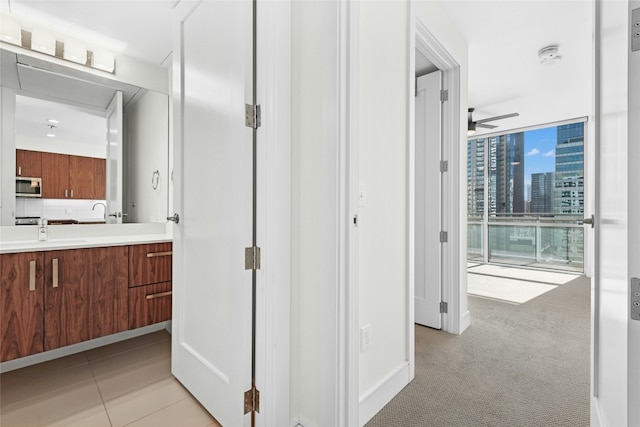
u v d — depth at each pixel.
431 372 1.88
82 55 2.38
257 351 1.29
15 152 2.16
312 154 1.31
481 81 3.44
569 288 3.97
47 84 2.29
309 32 1.33
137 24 2.20
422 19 1.94
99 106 2.51
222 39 1.39
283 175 1.31
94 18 2.14
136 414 1.51
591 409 1.25
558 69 3.16
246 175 1.27
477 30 2.48
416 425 1.42
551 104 4.14
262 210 1.27
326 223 1.25
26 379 1.81
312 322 1.32
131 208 2.65
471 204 5.98
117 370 1.92
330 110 1.23
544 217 5.19
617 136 0.91
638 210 0.77
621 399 0.86
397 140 1.68
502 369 1.92
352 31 1.25
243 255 1.27
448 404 1.57
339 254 1.22
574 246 4.95
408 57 1.75
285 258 1.32
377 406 1.50
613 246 0.96
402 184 1.72
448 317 2.52
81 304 1.93
